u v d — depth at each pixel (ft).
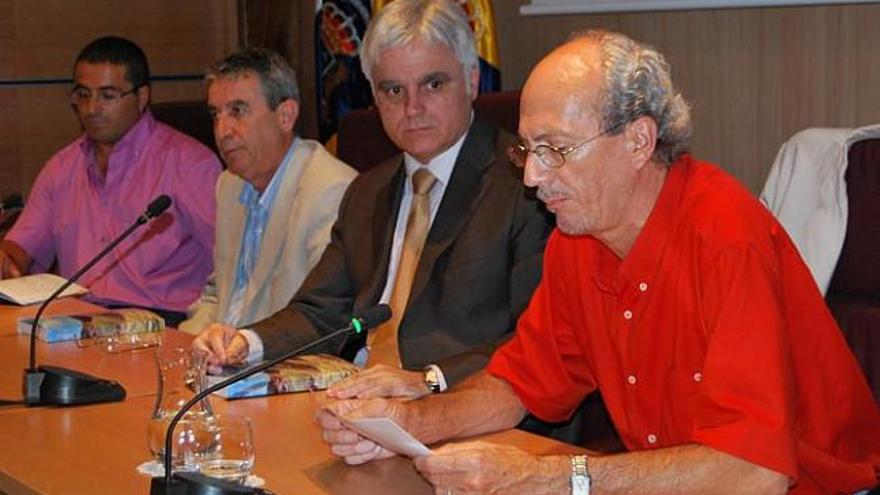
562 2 14.75
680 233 7.02
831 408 7.28
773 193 10.43
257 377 8.58
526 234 9.38
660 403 7.28
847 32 12.75
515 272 9.37
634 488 6.38
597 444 9.25
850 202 9.93
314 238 11.07
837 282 10.02
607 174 6.91
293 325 9.88
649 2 13.87
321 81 15.94
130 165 13.91
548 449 7.53
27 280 12.28
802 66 13.12
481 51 14.35
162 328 10.67
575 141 6.85
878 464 7.49
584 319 7.64
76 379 8.46
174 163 13.82
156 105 15.40
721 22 13.66
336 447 7.11
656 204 7.07
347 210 10.43
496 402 7.93
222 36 19.52
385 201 10.19
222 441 6.87
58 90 18.49
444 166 9.82
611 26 14.62
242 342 9.43
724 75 13.73
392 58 9.66
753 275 6.68
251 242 11.76
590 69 6.86
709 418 6.59
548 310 8.00
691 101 14.02
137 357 9.75
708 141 13.97
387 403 7.51
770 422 6.41
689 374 7.04
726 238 6.80
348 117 12.29
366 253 10.16
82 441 7.58
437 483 6.51
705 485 6.37
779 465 6.37
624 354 7.34
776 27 13.26
